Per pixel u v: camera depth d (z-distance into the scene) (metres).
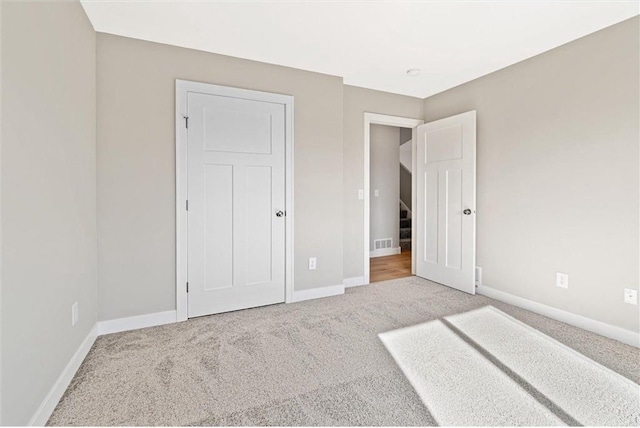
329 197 3.23
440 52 2.67
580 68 2.42
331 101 3.20
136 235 2.44
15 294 1.21
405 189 6.75
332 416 1.48
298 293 3.10
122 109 2.37
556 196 2.60
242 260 2.84
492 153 3.12
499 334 2.35
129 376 1.81
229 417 1.48
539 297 2.75
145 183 2.46
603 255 2.32
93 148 2.22
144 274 2.47
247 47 2.58
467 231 3.29
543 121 2.68
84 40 2.04
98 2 1.96
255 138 2.85
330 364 1.94
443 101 3.70
